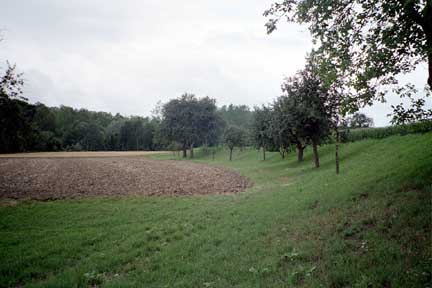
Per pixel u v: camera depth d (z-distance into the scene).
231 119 143.75
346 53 8.10
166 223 10.92
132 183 25.19
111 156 87.00
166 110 77.31
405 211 6.97
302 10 7.85
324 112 21.30
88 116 152.75
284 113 25.89
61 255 7.79
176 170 39.22
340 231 7.32
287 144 30.39
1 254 7.81
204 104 76.88
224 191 20.03
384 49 7.43
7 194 18.80
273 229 8.71
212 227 9.80
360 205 8.66
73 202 15.78
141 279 6.05
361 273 4.85
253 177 28.27
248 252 7.01
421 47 6.64
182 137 74.75
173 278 5.92
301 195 13.30
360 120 18.41
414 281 4.27
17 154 95.56
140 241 8.73
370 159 18.38
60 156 85.00
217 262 6.57
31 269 6.90
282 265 5.93
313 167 26.20
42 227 10.57
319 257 6.00
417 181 8.59
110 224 11.02
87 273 6.44
